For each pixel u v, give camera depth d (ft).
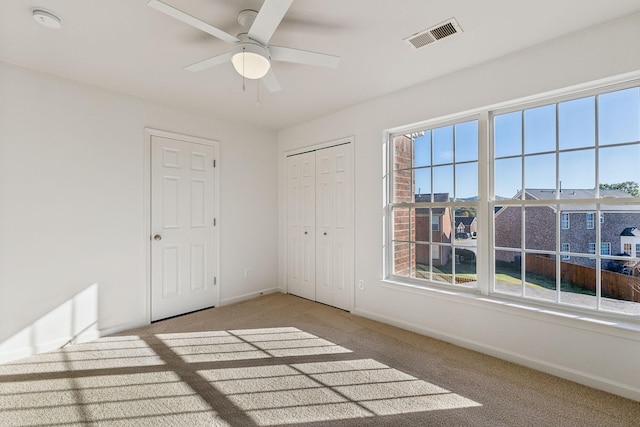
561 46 6.94
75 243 8.84
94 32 6.58
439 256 9.43
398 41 7.05
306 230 13.37
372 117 10.66
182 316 11.09
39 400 6.14
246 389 6.57
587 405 5.98
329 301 12.39
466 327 8.49
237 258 13.00
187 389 6.56
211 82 9.12
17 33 6.59
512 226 8.04
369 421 5.59
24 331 7.99
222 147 12.50
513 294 8.02
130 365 7.54
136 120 10.10
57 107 8.55
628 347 6.18
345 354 8.15
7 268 7.77
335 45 7.21
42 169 8.30
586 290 6.98
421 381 6.86
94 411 5.83
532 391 6.45
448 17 6.19
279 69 8.36
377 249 10.62
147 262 10.32
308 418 5.68
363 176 11.00
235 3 5.73
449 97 8.73
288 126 13.84
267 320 10.71
